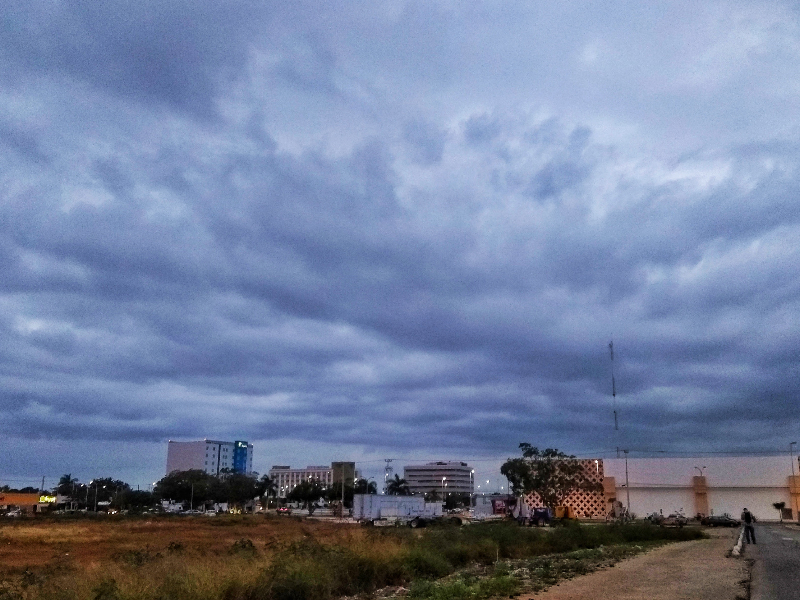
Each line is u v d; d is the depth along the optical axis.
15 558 32.31
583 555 29.02
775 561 24.94
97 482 182.88
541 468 74.81
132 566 17.75
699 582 18.33
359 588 20.09
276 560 18.69
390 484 158.62
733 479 89.25
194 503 147.00
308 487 148.62
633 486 92.06
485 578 20.48
